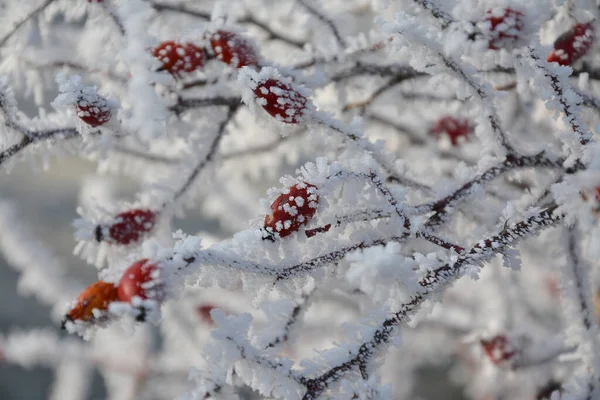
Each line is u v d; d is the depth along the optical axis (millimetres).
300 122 480
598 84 519
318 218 463
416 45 469
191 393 465
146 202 519
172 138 561
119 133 488
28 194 1184
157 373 788
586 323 509
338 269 459
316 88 517
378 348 457
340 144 492
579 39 507
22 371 1022
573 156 479
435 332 703
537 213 459
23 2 543
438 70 477
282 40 575
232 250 445
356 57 536
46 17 545
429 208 485
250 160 577
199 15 557
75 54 562
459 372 850
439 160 616
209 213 852
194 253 438
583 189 447
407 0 482
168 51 492
